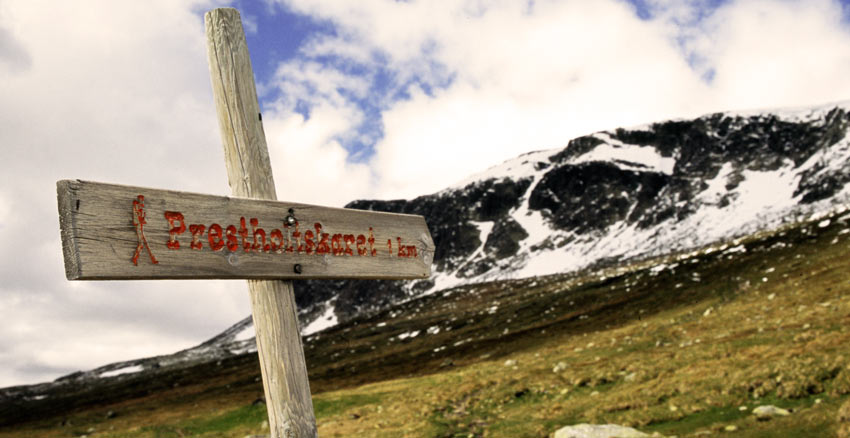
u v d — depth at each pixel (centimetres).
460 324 11244
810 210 18750
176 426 3522
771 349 2439
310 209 473
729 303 5719
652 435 1527
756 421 1532
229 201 421
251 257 426
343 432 2628
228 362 14225
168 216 385
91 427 5888
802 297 4559
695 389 2023
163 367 18238
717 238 19150
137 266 365
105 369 19750
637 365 2928
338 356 11338
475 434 2206
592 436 1596
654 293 8562
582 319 8050
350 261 497
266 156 469
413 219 566
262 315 445
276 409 432
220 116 468
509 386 3067
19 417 10125
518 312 10688
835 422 1342
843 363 1817
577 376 2997
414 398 3325
